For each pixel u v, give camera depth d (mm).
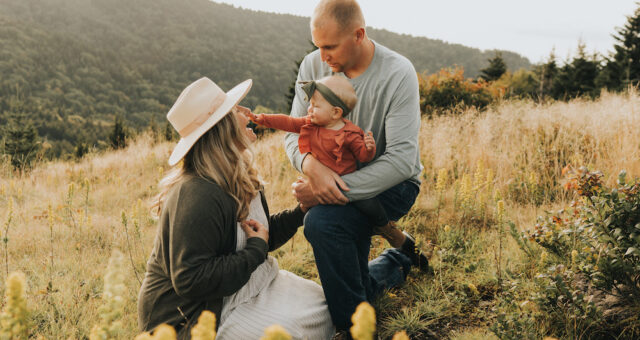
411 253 3039
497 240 3420
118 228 4453
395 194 2617
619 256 2287
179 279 1901
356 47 2447
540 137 5695
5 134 19109
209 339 906
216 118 2031
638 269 2180
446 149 5797
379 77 2498
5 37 192875
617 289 2314
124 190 6590
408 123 2436
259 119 2492
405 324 2531
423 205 4441
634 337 2139
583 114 6320
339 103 2297
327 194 2322
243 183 2123
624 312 2283
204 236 1923
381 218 2424
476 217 3986
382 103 2520
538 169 4934
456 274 3037
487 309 2631
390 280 2885
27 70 177250
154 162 9164
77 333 2584
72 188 4570
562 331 2227
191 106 2041
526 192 4383
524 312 2314
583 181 2479
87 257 3773
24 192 6812
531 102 8398
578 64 34875
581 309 2225
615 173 4027
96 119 163250
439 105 12094
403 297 2879
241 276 2004
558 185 4320
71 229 4477
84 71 198500
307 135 2408
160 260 2059
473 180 5074
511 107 7543
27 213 5363
